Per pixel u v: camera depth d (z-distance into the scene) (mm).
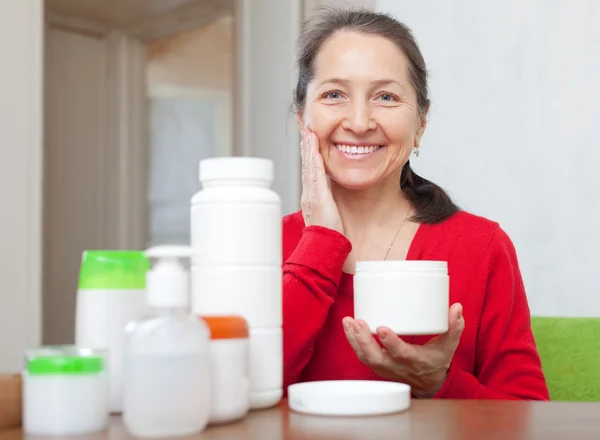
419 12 2279
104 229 4109
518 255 2082
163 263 609
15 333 2820
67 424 616
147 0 3732
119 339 706
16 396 660
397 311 872
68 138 3953
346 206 1277
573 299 1971
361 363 1155
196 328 606
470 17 2168
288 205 2869
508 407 727
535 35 2039
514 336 1213
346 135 1191
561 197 1992
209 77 4102
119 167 4094
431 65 2256
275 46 2949
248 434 602
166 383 589
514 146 2084
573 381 1219
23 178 2852
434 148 2254
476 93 2160
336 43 1192
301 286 1014
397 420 658
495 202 2123
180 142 4156
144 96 4160
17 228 2834
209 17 3705
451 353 939
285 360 997
